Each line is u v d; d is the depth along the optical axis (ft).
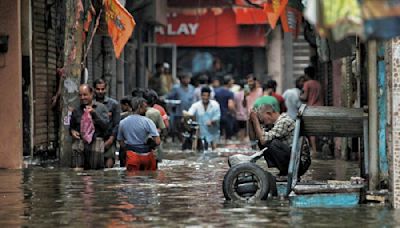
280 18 93.91
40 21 82.64
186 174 67.72
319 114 51.60
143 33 147.54
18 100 74.33
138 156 70.59
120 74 122.52
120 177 65.36
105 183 61.00
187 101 121.60
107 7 76.84
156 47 156.56
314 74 102.42
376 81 49.14
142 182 61.52
